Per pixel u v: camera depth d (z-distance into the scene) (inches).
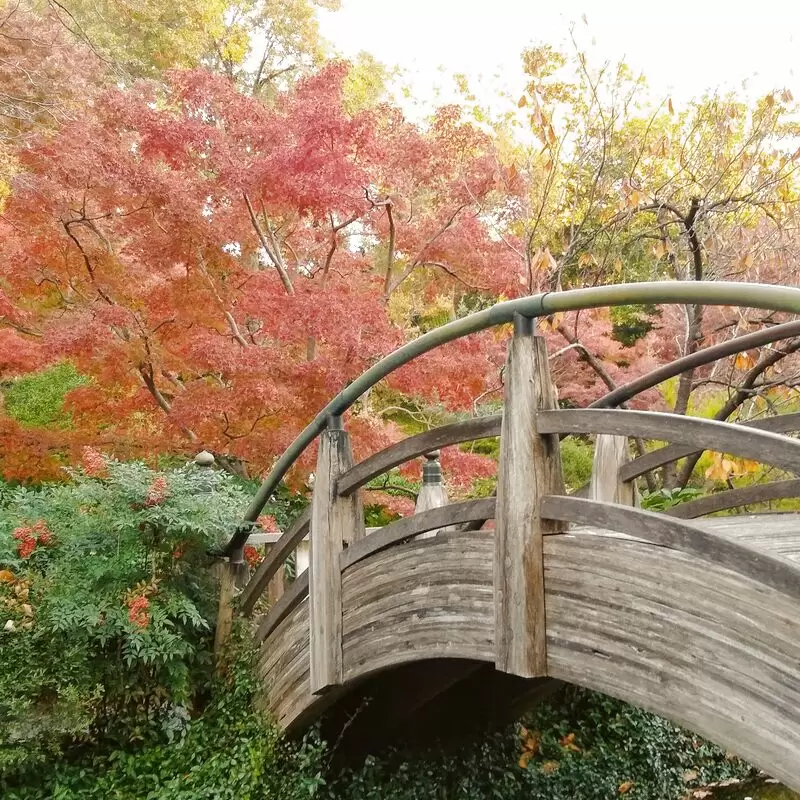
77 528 165.6
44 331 233.6
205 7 527.8
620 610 84.4
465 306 428.5
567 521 90.2
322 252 277.9
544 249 214.2
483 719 172.9
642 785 173.2
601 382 361.4
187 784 142.4
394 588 118.2
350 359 207.6
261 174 220.7
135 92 264.7
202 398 213.0
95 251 227.8
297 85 243.0
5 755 138.4
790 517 127.8
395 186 247.4
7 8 343.3
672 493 232.8
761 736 70.8
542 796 161.5
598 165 277.7
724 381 268.5
